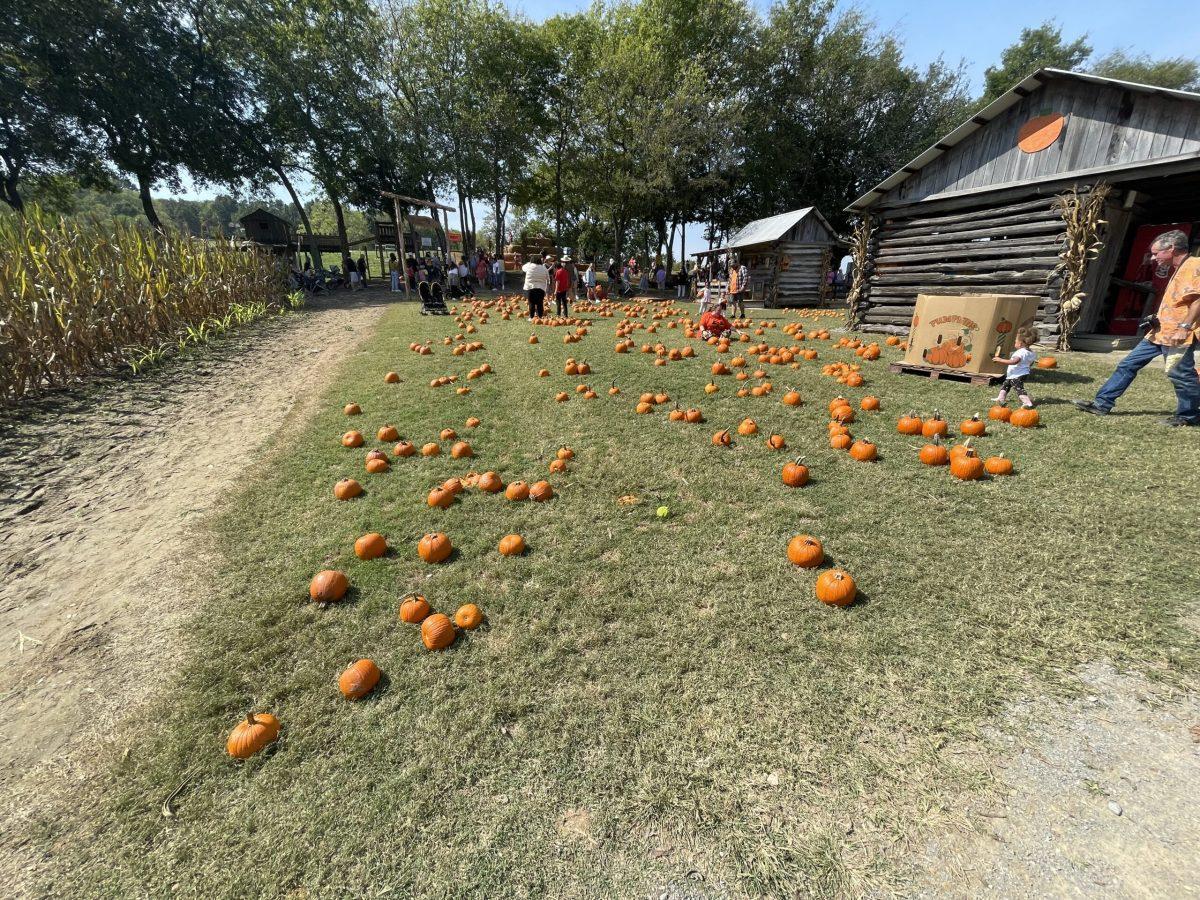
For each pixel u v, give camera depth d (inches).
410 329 519.5
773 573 123.8
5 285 293.1
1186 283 183.9
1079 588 111.8
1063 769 77.1
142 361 361.4
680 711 90.4
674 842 71.8
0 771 89.7
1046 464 169.8
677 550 135.4
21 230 344.8
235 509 171.2
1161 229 434.9
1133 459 168.6
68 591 137.2
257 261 666.8
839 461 181.3
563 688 96.6
